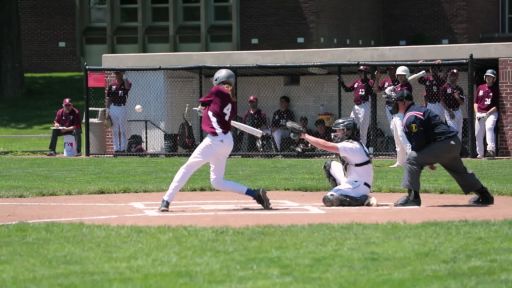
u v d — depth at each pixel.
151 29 85.62
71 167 43.03
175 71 52.09
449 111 45.38
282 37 79.62
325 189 33.22
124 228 21.78
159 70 49.88
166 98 51.94
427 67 46.78
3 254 19.05
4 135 63.78
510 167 40.38
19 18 83.75
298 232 20.77
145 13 85.75
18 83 82.56
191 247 19.31
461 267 17.30
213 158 25.45
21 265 17.98
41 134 68.12
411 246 19.05
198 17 84.88
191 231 21.12
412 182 26.12
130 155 49.53
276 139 49.19
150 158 47.91
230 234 20.66
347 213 24.56
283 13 79.50
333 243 19.45
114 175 39.12
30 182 36.41
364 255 18.33
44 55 90.12
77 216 25.42
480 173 37.84
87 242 20.14
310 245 19.30
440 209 25.39
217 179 25.77
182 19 85.12
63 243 20.09
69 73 89.75
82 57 87.81
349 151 26.42
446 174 37.28
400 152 31.78
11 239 20.70
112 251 19.12
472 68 45.78
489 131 45.94
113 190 33.06
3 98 81.88
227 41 82.56
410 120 25.72
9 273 17.30
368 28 87.38
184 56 51.94
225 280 16.48
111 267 17.66
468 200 28.64
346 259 17.98
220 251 18.88
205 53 51.78
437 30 88.56
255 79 53.19
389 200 29.00
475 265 17.45
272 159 46.09
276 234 20.56
